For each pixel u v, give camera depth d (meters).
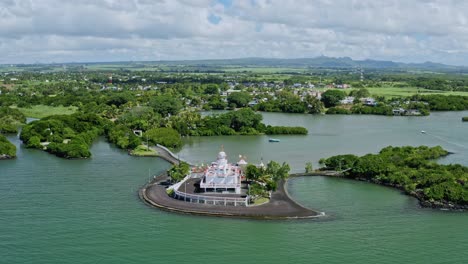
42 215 170.50
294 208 174.75
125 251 142.00
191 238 150.88
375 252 141.00
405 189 199.38
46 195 193.88
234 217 167.88
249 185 193.50
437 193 182.62
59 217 168.50
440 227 159.25
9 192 197.75
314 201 186.88
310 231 155.75
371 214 171.38
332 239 149.75
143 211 174.62
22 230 156.75
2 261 135.38
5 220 165.38
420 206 180.38
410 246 145.00
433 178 196.75
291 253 140.38
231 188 189.00
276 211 171.25
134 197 191.75
